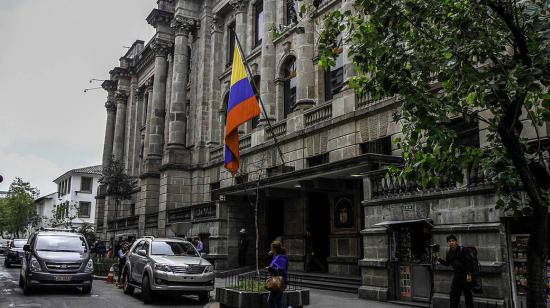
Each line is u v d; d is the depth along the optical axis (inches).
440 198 507.8
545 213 243.6
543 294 238.4
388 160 598.9
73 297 595.2
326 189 735.1
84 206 2714.1
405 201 546.6
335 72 889.5
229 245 966.4
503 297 437.7
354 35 325.4
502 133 255.3
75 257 631.2
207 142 1278.3
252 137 1042.1
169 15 1582.2
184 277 547.8
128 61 2025.1
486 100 287.6
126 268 647.8
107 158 2094.0
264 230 1008.9
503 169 291.1
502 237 447.5
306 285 719.1
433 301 487.2
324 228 865.5
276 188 852.6
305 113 884.0
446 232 494.6
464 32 297.1
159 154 1496.1
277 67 1040.2
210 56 1336.1
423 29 329.4
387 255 553.6
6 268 1195.9
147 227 1379.2
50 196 3166.8
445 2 303.1
